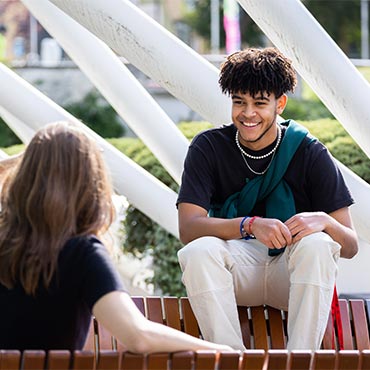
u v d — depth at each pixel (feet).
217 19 110.93
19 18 110.52
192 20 123.13
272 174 20.59
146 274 36.01
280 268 20.26
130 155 39.45
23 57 103.04
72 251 15.60
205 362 15.52
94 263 15.47
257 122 20.26
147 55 25.03
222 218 20.45
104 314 15.25
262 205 20.79
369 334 21.66
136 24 24.91
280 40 23.94
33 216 15.78
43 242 15.67
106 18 24.76
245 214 20.67
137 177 27.78
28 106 27.78
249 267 20.18
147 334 15.35
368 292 27.86
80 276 15.49
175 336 15.64
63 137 16.08
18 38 110.22
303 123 35.63
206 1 121.90
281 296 20.49
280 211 20.40
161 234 33.81
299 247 19.02
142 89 27.84
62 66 70.33
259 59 20.26
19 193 15.99
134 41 24.91
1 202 16.52
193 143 21.04
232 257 19.86
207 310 19.04
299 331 18.88
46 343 15.62
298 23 23.56
